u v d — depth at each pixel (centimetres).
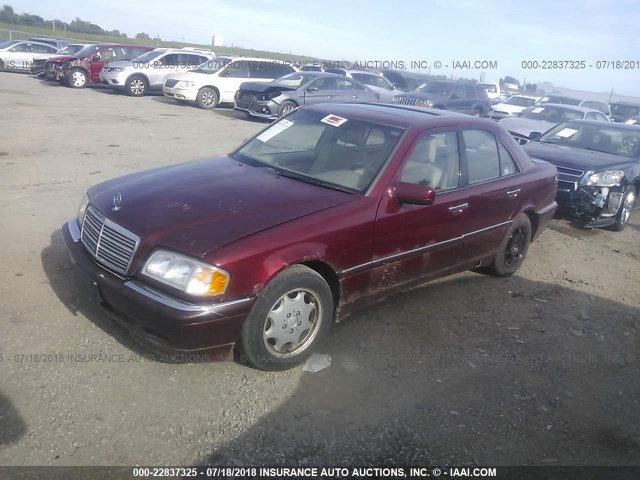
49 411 303
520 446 317
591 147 888
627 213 819
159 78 2061
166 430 299
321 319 371
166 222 340
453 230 458
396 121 452
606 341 454
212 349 327
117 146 1038
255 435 302
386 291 423
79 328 382
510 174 532
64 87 2117
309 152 449
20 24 5444
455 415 337
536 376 390
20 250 501
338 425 317
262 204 368
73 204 655
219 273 315
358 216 379
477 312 476
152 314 317
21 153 905
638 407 368
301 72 1723
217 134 1308
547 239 722
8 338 363
